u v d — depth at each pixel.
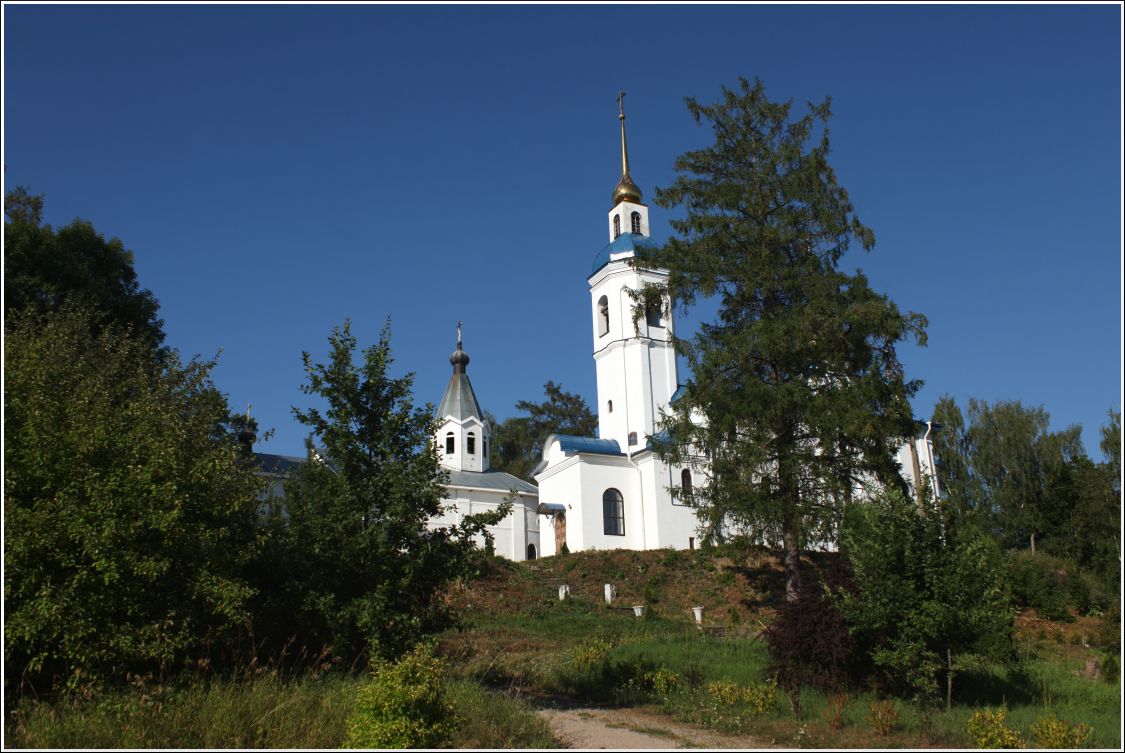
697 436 23.64
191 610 12.70
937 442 52.12
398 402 15.59
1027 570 30.53
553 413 74.50
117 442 13.13
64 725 10.80
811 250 24.12
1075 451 48.47
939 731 12.84
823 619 15.38
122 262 30.05
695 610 28.19
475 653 21.08
